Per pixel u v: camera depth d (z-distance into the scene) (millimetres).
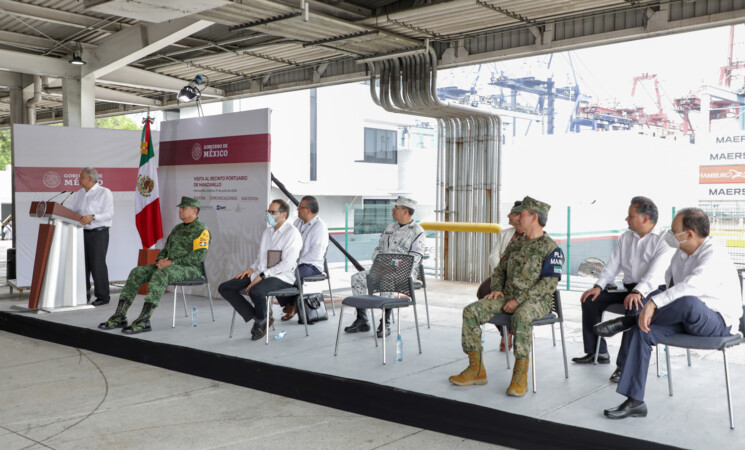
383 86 9273
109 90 13000
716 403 3787
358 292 5879
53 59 10211
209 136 7727
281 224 5734
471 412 3717
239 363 4840
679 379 4316
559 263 4152
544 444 3459
